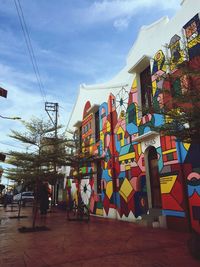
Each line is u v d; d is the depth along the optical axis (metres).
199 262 5.12
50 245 6.96
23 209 23.55
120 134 13.68
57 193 25.78
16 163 11.63
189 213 8.41
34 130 11.24
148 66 11.99
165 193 9.60
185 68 5.52
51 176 11.23
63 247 6.68
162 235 7.99
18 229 10.02
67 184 22.44
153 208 10.53
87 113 18.30
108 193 14.45
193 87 5.44
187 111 5.20
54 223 11.92
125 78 13.81
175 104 5.67
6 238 8.16
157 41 11.03
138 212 11.55
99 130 16.92
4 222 12.69
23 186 12.99
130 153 12.53
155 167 10.88
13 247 6.82
